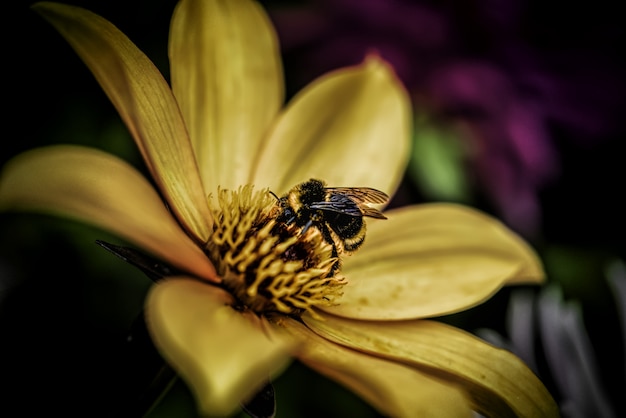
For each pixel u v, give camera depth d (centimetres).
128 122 17
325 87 22
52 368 23
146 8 24
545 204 27
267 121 21
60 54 23
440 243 21
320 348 19
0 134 23
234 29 20
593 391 22
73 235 23
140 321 17
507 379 19
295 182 21
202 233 19
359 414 23
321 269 19
